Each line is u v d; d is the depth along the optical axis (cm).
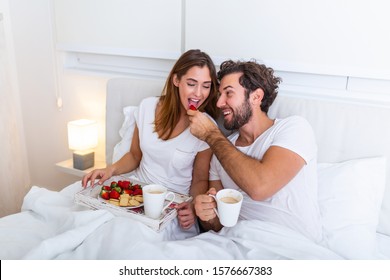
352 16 132
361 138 128
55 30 210
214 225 128
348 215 121
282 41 146
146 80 176
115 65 203
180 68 137
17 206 226
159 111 150
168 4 169
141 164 156
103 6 189
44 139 240
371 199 123
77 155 203
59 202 137
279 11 144
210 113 148
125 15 184
